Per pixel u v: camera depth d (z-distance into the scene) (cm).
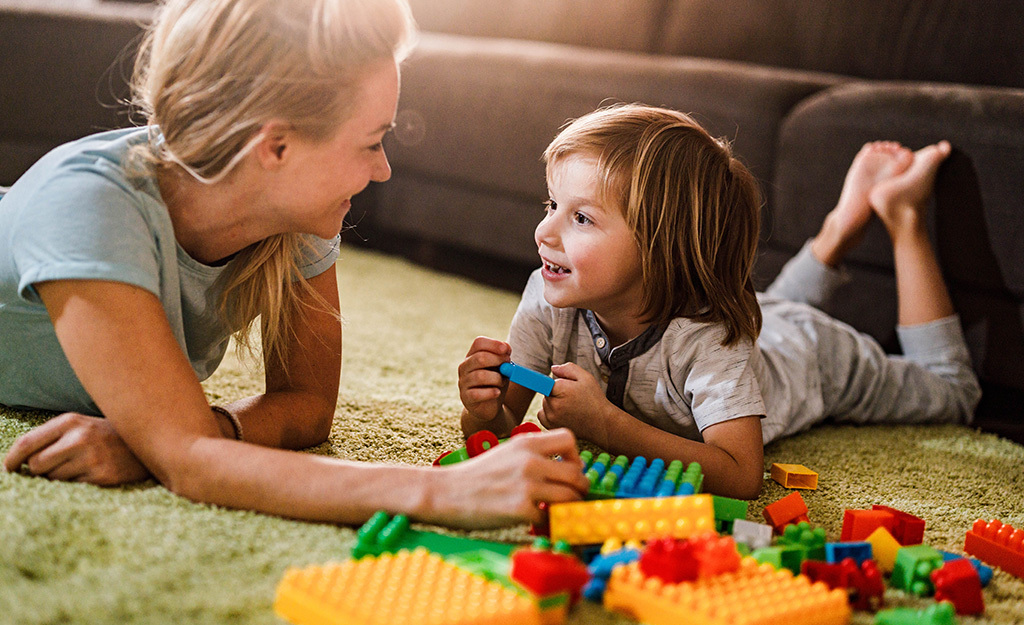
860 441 113
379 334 146
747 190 98
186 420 70
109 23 188
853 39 179
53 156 80
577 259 92
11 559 59
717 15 199
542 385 90
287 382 94
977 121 126
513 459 67
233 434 80
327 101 70
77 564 60
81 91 188
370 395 112
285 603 56
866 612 64
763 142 150
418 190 203
